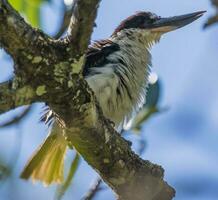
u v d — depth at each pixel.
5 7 7.36
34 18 9.94
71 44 7.79
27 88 7.80
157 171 9.38
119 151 9.14
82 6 7.45
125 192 9.46
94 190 10.43
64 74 7.88
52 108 8.27
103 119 8.80
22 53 7.59
